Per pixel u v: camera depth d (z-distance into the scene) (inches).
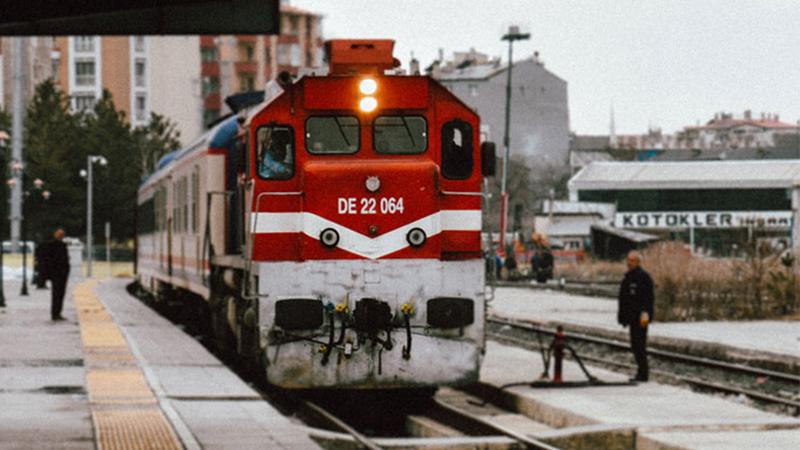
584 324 4057.6
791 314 4379.9
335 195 2011.6
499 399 2281.0
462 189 2068.2
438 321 1994.3
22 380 2167.8
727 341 3324.3
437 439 1747.0
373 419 2198.6
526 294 6407.5
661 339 3511.3
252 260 2042.3
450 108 2079.2
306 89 2055.9
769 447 1593.3
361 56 2105.1
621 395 2167.8
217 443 1507.1
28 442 1485.0
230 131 2783.0
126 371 2326.5
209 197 2704.2
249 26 1704.0
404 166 2023.9
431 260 2018.9
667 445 1632.6
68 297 5585.6
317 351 1990.7
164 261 3998.5
